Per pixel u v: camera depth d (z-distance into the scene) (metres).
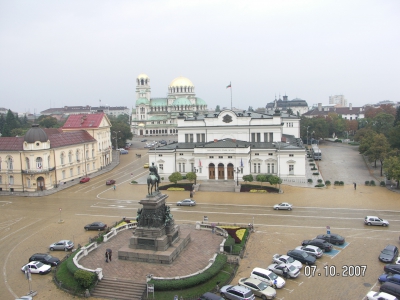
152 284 48.19
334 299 46.50
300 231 72.38
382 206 88.50
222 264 55.41
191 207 92.75
